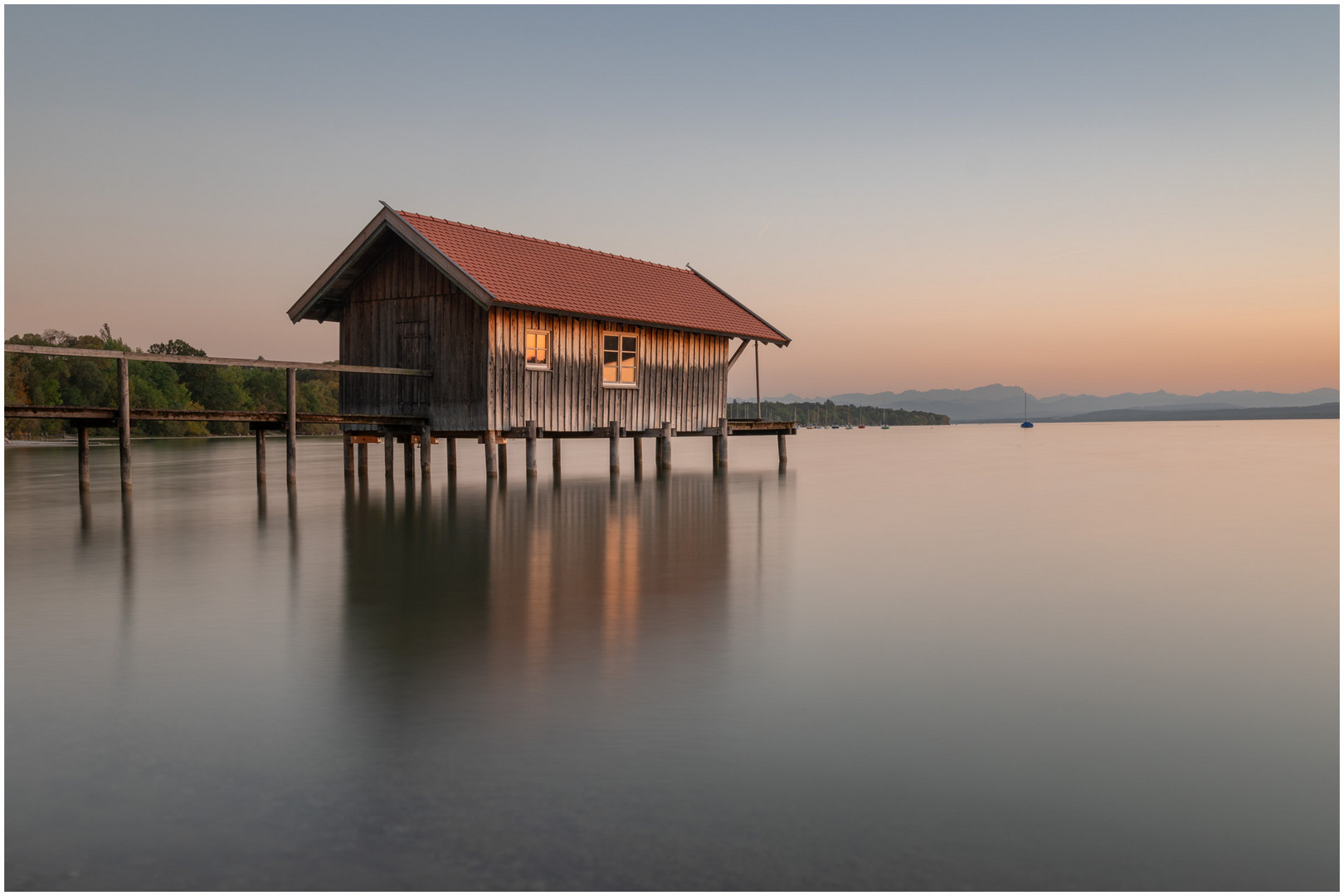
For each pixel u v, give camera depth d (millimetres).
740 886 3078
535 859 3260
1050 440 73250
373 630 6754
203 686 5297
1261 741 4477
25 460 34094
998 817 3611
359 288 21109
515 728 4574
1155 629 6922
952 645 6371
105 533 12500
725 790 3846
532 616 7266
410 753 4234
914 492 20203
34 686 5312
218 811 3650
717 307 25750
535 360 20266
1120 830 3516
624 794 3797
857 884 3100
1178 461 35125
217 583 8703
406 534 12484
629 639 6484
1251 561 10406
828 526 13625
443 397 19859
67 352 15359
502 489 19906
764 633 6695
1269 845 3398
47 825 3541
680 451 47156
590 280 22234
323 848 3350
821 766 4105
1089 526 13789
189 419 17484
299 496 18328
